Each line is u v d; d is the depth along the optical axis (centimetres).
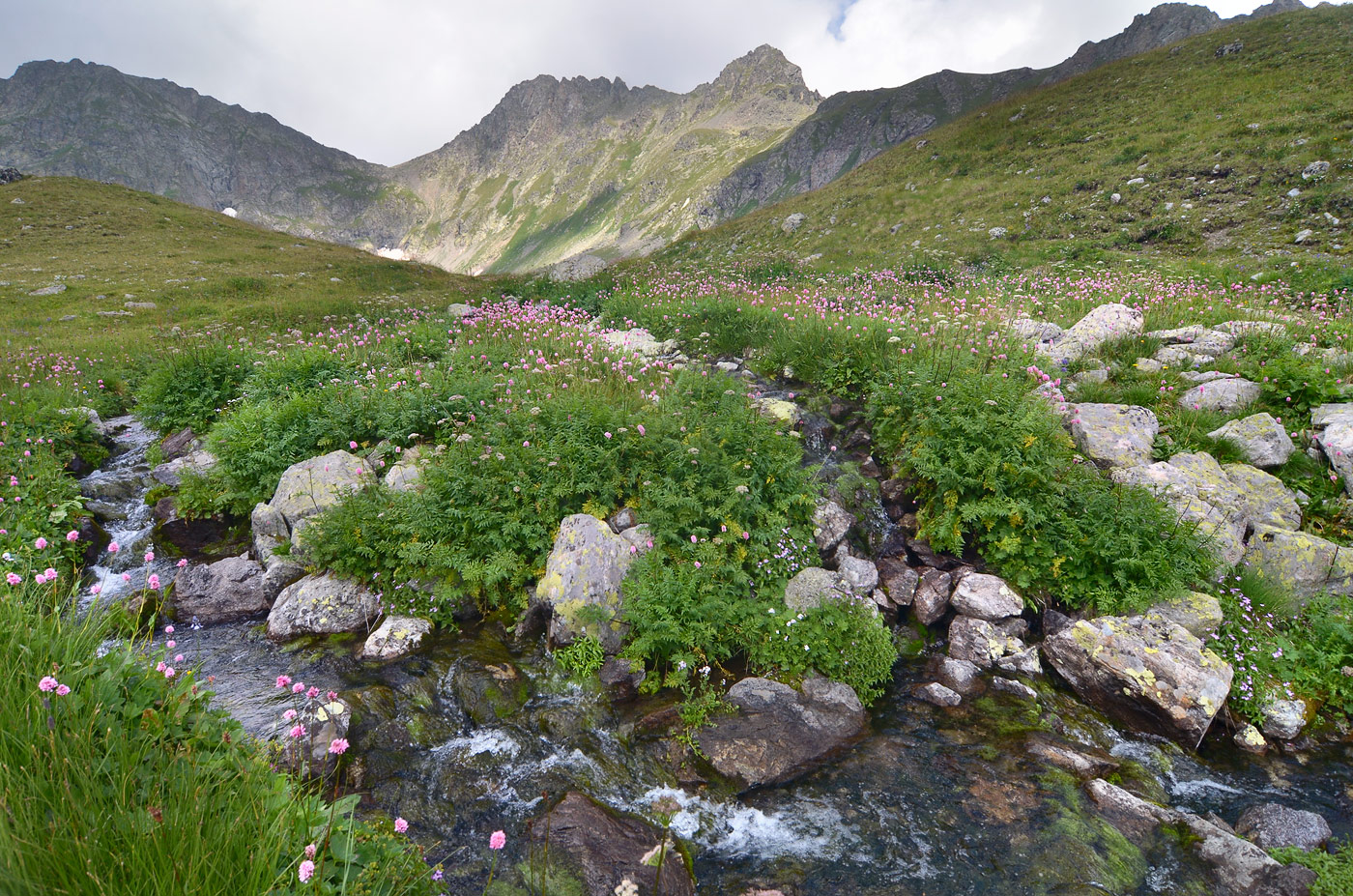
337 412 950
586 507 750
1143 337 1088
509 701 581
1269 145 2352
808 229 3306
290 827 299
